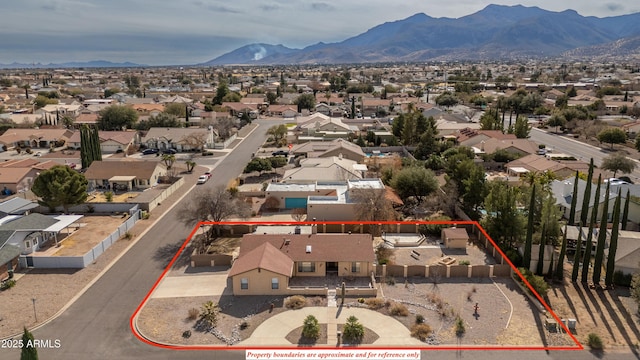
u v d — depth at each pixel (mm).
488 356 38656
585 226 64250
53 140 126500
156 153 119438
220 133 137125
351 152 102250
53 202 69500
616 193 67312
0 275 50750
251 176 96938
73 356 38688
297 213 73500
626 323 44031
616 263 51125
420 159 110062
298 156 109625
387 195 72500
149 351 39344
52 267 54781
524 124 123125
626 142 125062
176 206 77688
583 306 46875
